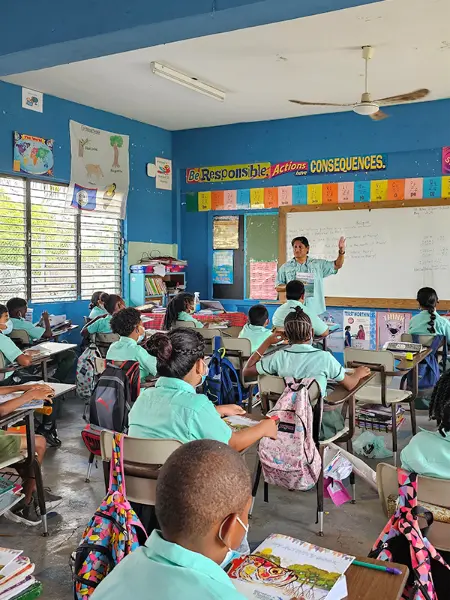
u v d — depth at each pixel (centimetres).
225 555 94
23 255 612
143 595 84
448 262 650
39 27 304
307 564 126
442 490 177
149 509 199
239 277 777
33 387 289
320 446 311
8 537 293
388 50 485
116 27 282
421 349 448
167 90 604
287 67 531
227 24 275
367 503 334
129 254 736
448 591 159
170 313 532
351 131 688
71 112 645
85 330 523
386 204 677
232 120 740
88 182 670
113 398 301
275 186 741
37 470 291
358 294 700
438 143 643
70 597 240
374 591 122
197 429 203
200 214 797
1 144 571
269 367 316
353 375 327
